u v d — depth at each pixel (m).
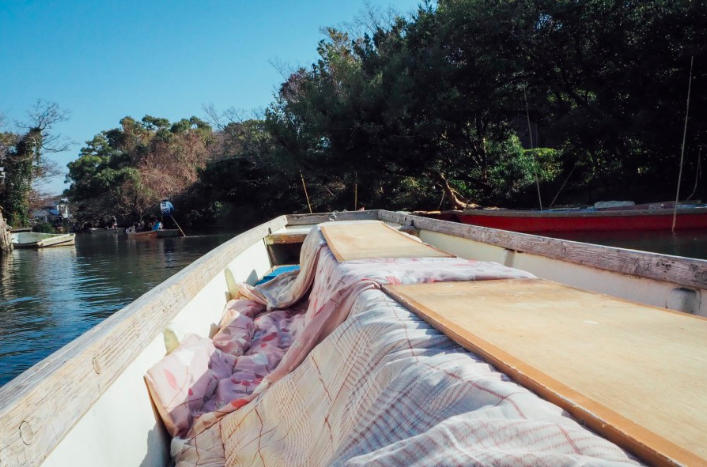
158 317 2.64
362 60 21.05
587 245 3.31
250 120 33.38
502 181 20.36
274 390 2.22
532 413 1.07
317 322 2.47
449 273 2.64
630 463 0.89
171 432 2.42
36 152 38.88
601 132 16.62
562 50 17.41
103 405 1.93
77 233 47.69
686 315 1.83
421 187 22.61
